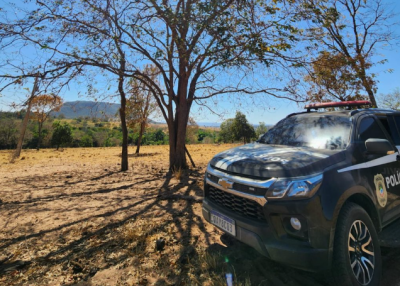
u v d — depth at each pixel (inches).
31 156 717.9
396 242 122.3
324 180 87.8
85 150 1031.6
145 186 290.5
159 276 106.3
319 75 275.1
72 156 719.7
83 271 112.0
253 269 108.3
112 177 358.0
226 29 221.9
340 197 88.0
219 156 127.1
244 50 239.6
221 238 141.3
